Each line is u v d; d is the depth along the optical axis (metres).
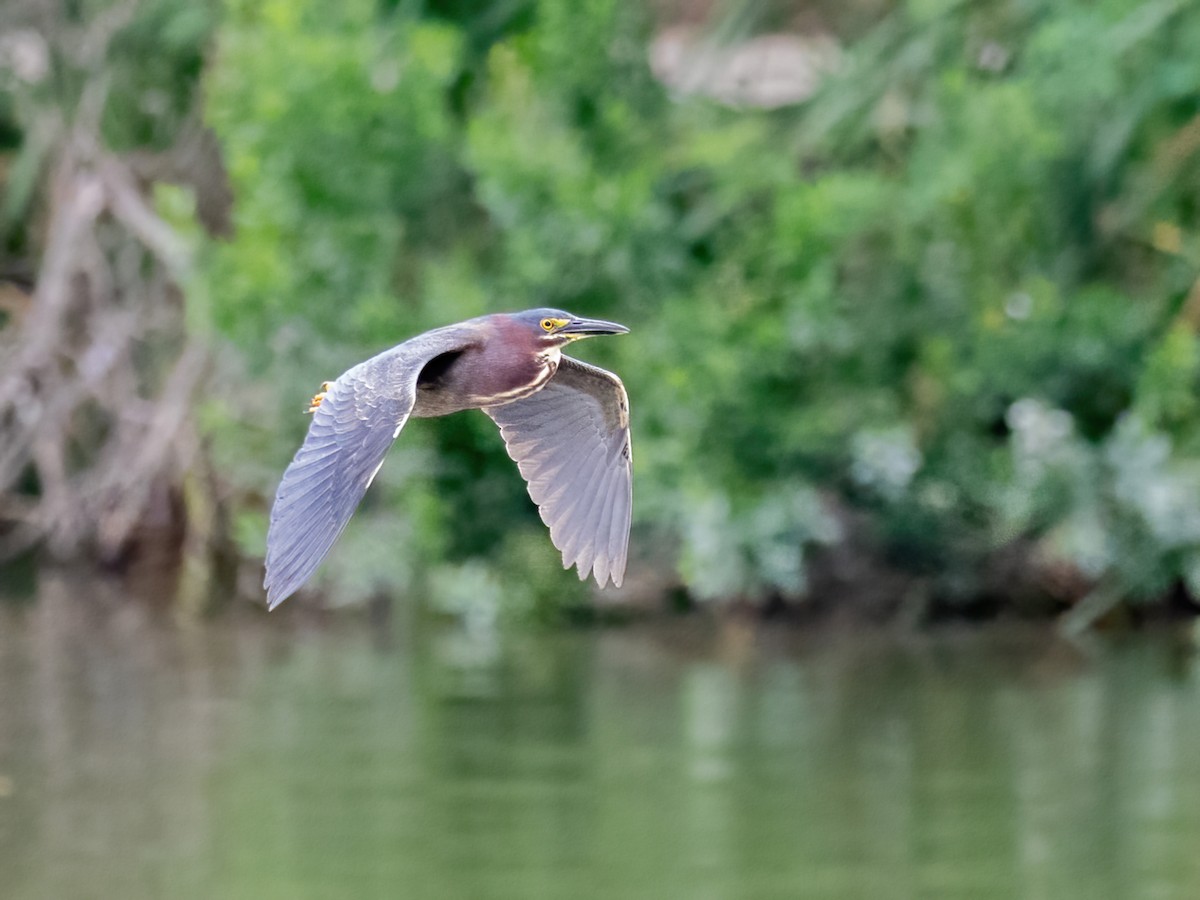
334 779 13.16
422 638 18.81
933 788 12.88
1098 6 19.34
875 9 21.56
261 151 17.34
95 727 14.69
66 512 21.28
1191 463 18.70
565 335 6.71
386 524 18.16
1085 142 19.45
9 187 22.17
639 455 17.52
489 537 17.70
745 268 18.30
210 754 13.79
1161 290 19.81
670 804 12.43
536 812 12.34
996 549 18.94
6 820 12.19
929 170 19.22
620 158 18.80
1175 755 13.72
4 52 21.62
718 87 21.42
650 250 17.86
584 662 17.50
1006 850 11.54
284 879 11.01
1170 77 19.14
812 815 12.25
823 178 18.45
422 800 12.53
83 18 21.52
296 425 17.83
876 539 19.00
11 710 15.38
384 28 18.88
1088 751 13.88
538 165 17.45
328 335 17.34
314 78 17.16
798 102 20.75
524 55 18.55
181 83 21.33
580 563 6.84
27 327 21.23
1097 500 18.67
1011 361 18.94
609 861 11.23
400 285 18.41
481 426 17.25
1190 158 19.72
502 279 17.75
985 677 16.81
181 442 20.30
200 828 11.95
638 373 17.53
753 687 16.42
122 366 21.02
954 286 19.14
